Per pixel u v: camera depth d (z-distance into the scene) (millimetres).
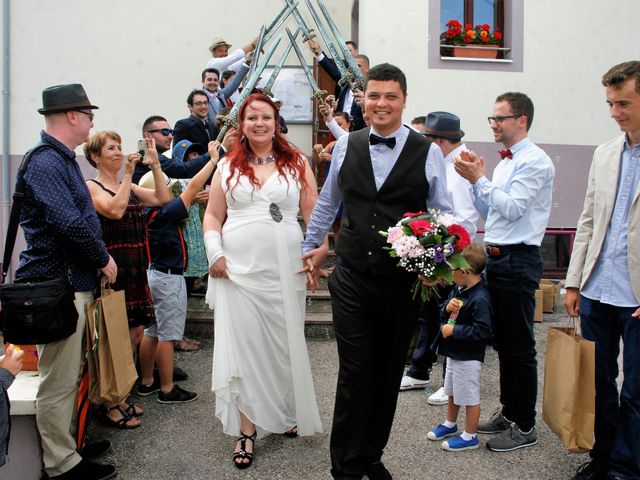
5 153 7914
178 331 4199
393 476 3188
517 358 3455
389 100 2816
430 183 2918
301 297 3559
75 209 3047
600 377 3082
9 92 7949
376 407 3020
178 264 4199
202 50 8219
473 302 3400
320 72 8188
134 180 4711
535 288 3436
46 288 2908
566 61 7238
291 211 3551
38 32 7984
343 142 3021
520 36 7168
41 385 3043
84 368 3340
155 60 8164
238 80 6750
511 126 3443
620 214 2982
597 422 3082
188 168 4734
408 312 2939
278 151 3586
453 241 2723
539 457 3391
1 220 7941
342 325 2932
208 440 3637
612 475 2973
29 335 2871
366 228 2869
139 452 3479
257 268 3410
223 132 4477
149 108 8188
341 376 2943
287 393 3570
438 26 7094
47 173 2996
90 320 3156
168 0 8156
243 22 8242
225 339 3432
